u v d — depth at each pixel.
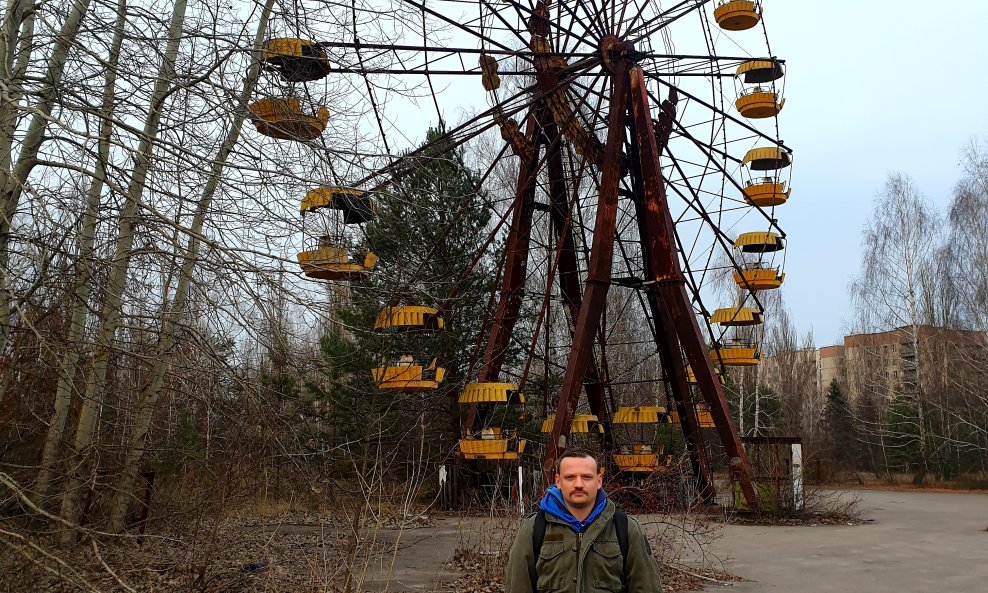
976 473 44.41
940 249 48.31
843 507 22.89
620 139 19.92
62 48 8.97
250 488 9.56
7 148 8.41
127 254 8.25
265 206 8.11
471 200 19.95
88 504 9.38
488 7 19.61
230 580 9.12
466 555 12.53
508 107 22.06
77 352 8.47
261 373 9.55
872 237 48.19
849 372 70.44
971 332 44.50
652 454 19.17
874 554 14.15
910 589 10.87
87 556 8.18
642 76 20.33
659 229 19.84
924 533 17.45
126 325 8.55
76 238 8.11
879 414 50.91
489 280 26.75
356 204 9.56
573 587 4.31
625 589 4.46
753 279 21.73
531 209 22.02
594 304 19.03
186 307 9.48
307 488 9.33
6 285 7.45
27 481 9.12
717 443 40.25
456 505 22.12
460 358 25.80
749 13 19.81
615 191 19.59
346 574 8.65
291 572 9.76
